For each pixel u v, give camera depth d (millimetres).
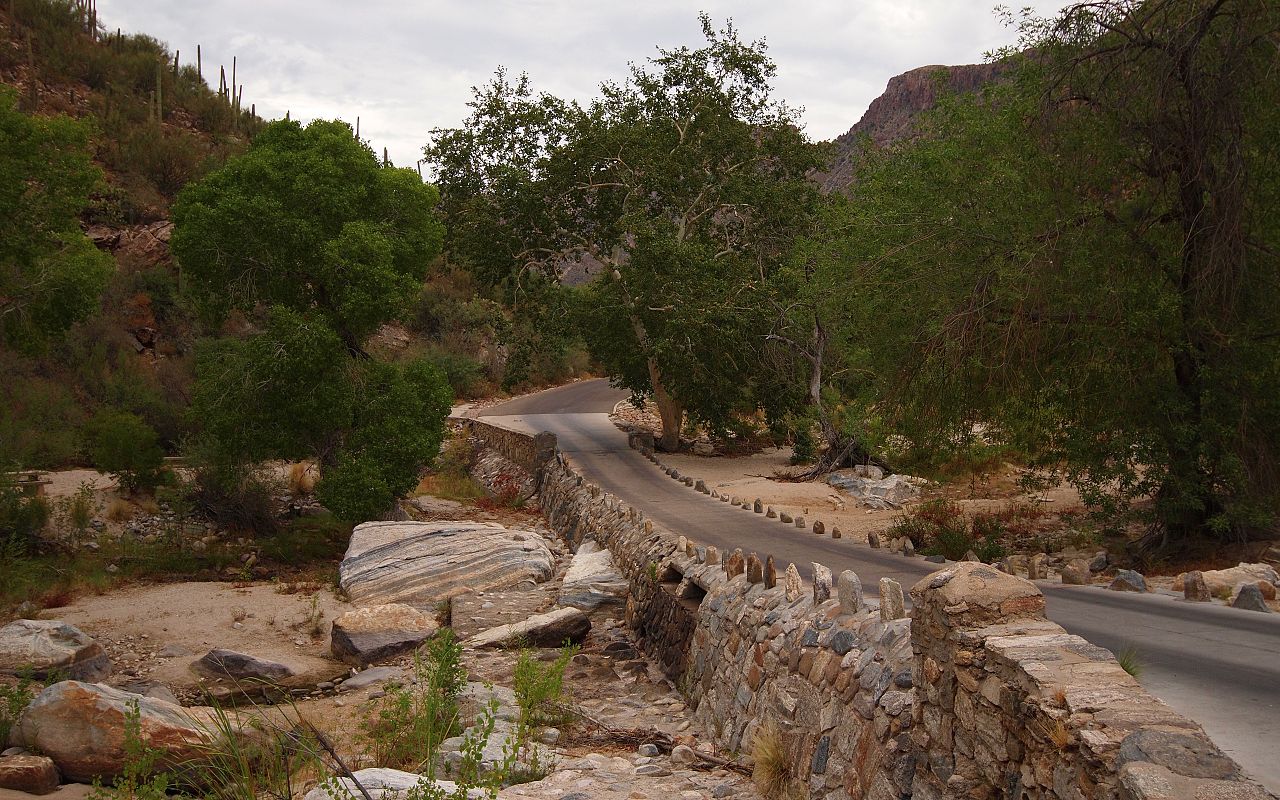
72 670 15477
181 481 31781
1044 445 18453
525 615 19469
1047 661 4613
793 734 8312
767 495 28719
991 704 4891
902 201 21125
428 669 12445
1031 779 4461
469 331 72062
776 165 41938
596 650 16922
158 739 9945
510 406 59594
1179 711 5027
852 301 22797
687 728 11516
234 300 29938
